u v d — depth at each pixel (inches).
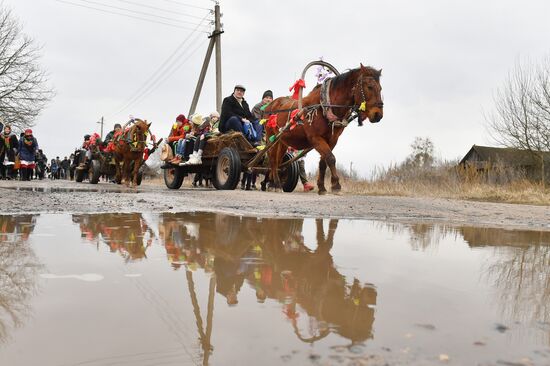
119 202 185.6
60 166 1234.6
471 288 51.8
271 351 29.3
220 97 816.9
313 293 47.1
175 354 28.5
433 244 94.3
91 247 75.3
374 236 104.8
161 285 49.0
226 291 46.9
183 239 87.8
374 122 252.8
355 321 36.9
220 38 824.3
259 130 365.7
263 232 104.3
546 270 65.2
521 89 669.3
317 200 225.5
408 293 48.3
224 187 334.0
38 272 55.0
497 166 522.6
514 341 32.7
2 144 599.8
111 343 30.3
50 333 32.2
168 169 422.3
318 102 282.5
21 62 826.8
